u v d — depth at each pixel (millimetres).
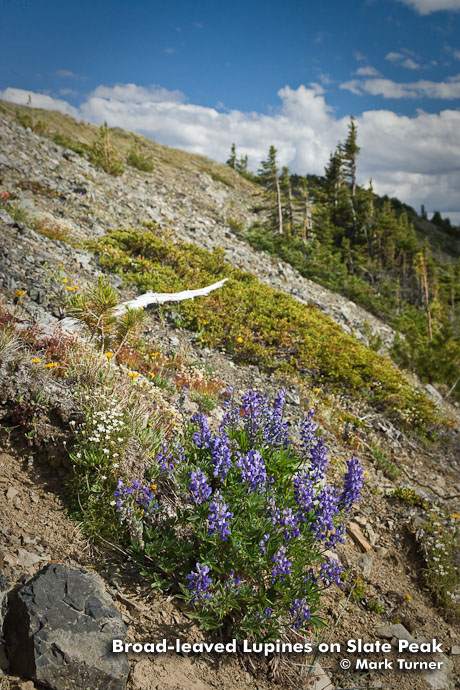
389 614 4949
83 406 4980
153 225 16266
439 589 5371
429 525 6125
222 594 3725
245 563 3932
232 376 8977
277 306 12594
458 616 5117
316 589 3898
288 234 28906
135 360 7527
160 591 3902
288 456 5246
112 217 15773
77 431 4750
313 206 49938
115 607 3549
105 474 4430
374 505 6527
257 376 9250
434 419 9508
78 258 10992
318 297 19141
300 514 4309
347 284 24156
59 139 25984
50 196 14734
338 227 47625
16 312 6957
